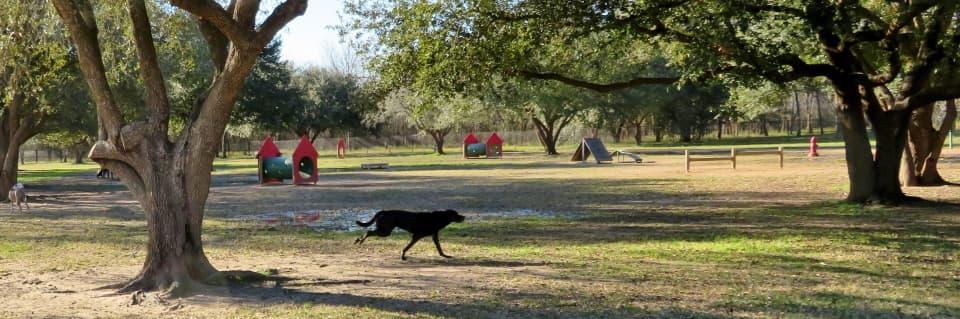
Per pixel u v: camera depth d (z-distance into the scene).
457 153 74.00
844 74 17.80
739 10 14.80
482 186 28.83
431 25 16.11
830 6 15.38
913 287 9.06
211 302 8.62
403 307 8.23
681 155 51.81
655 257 11.70
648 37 17.34
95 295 9.24
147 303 8.66
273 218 18.88
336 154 78.75
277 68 62.78
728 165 38.91
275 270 10.62
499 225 16.42
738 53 16.06
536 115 58.38
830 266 10.62
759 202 20.48
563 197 23.39
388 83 17.47
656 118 78.31
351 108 81.12
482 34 16.05
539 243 13.59
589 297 8.63
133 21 9.34
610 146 73.62
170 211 9.31
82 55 9.16
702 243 13.20
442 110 60.41
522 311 7.97
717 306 8.11
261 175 32.41
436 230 11.84
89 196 28.77
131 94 26.31
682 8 16.73
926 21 19.53
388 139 88.88
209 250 13.17
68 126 29.27
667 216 17.70
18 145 27.36
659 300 8.45
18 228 17.44
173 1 8.42
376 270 10.78
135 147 9.31
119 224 18.17
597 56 19.72
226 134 81.75
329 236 15.07
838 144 63.88
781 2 17.64
